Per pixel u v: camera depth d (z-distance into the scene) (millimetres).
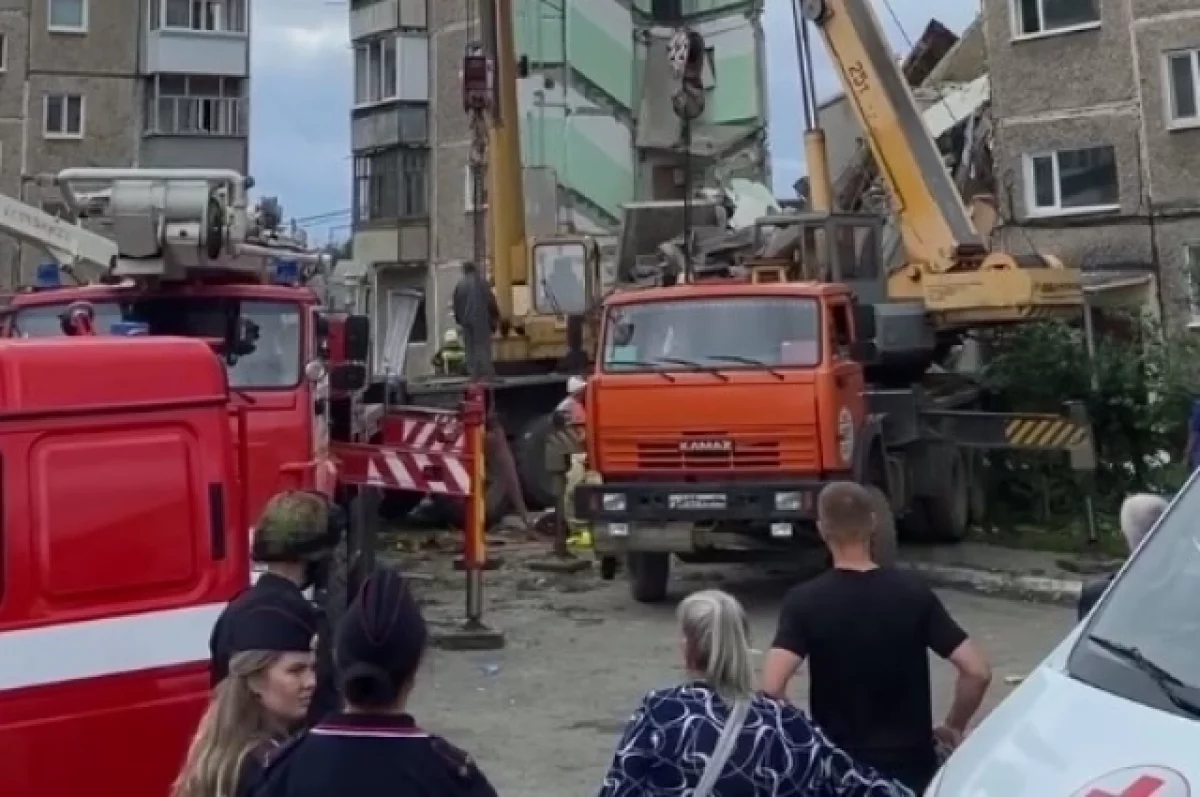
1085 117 24891
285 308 9367
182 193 8852
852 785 3422
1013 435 13375
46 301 9484
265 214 10930
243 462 6102
